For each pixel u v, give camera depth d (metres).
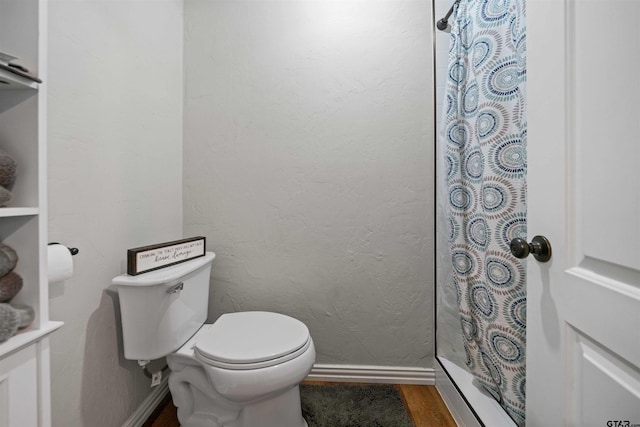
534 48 0.69
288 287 1.40
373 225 1.38
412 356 1.39
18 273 0.54
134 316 0.94
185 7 1.41
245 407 0.96
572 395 0.59
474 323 1.12
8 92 0.55
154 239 1.20
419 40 1.37
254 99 1.40
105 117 0.94
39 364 0.53
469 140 1.11
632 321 0.46
